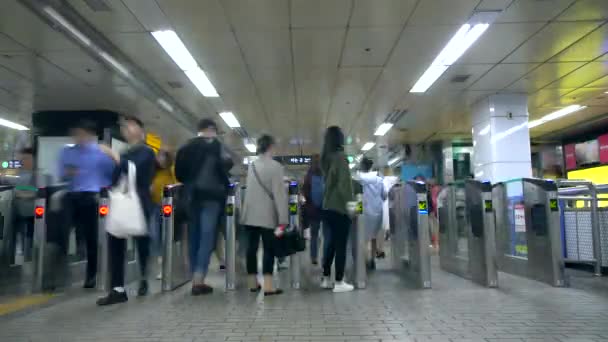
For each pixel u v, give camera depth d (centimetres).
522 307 452
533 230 634
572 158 1966
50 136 1234
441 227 800
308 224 728
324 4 666
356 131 1694
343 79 1026
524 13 711
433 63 934
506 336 345
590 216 701
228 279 567
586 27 766
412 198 630
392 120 1494
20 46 791
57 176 595
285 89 1095
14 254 670
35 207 602
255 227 540
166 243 576
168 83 1034
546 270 600
